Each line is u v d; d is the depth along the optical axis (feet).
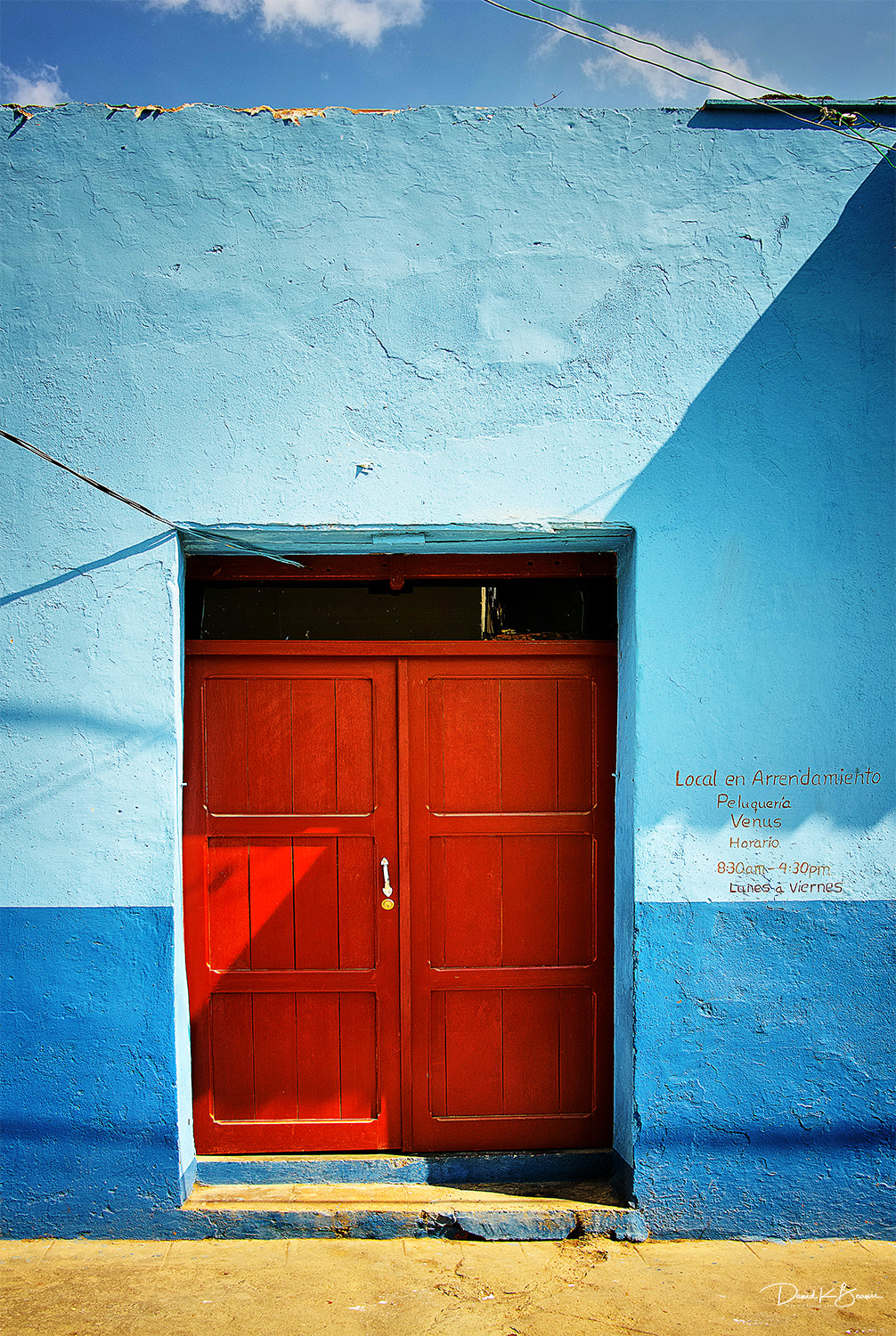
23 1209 11.15
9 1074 11.18
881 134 11.85
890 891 11.64
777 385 11.75
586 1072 12.60
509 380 11.62
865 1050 11.54
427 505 11.56
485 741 12.70
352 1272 10.62
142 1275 10.48
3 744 11.35
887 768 11.73
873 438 11.80
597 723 12.74
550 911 12.64
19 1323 9.61
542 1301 10.12
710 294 11.71
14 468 11.41
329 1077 12.42
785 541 11.73
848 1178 11.48
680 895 11.53
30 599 11.40
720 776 11.63
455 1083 12.51
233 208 11.50
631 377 11.67
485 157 11.62
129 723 11.43
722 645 11.66
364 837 12.56
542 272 11.63
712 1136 11.44
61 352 11.42
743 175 11.73
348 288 11.54
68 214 11.43
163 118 11.48
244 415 11.51
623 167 11.69
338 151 11.54
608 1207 11.51
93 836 11.34
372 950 12.53
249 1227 11.23
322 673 12.60
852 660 11.75
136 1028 11.27
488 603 12.73
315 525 11.55
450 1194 11.78
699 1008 11.50
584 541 12.19
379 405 11.59
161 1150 11.27
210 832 12.44
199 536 11.75
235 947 12.42
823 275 11.76
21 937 11.25
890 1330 9.74
